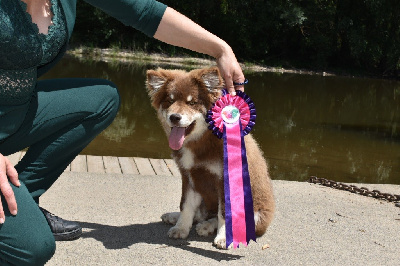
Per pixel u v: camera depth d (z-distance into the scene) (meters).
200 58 27.55
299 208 4.19
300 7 29.86
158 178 4.89
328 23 31.58
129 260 2.90
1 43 2.08
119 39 28.38
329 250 3.29
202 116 3.16
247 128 3.18
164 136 8.39
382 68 32.22
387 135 10.87
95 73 17.59
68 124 2.72
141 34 28.39
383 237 3.61
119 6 2.69
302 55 31.41
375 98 18.58
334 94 18.69
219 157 3.20
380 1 30.72
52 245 2.16
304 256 3.15
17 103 2.30
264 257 3.10
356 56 31.16
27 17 2.23
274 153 8.22
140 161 5.63
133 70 19.86
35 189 2.76
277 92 17.56
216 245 3.22
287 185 5.00
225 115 3.13
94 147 7.38
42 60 2.35
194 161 3.23
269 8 29.59
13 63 2.16
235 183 3.08
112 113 2.88
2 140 2.36
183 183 3.39
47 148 2.70
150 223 3.61
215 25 30.31
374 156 8.58
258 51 30.08
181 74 3.24
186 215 3.38
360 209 4.29
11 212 1.99
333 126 11.59
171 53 27.55
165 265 2.88
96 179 4.67
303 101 15.79
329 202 4.44
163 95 3.26
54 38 2.38
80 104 2.70
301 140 9.52
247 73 25.34
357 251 3.30
